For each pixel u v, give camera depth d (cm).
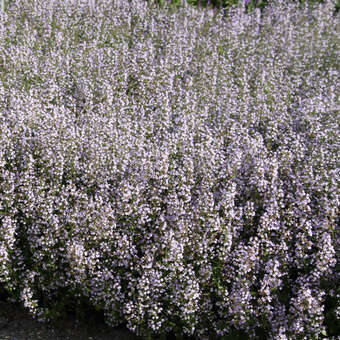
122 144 165
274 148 188
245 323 126
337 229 144
